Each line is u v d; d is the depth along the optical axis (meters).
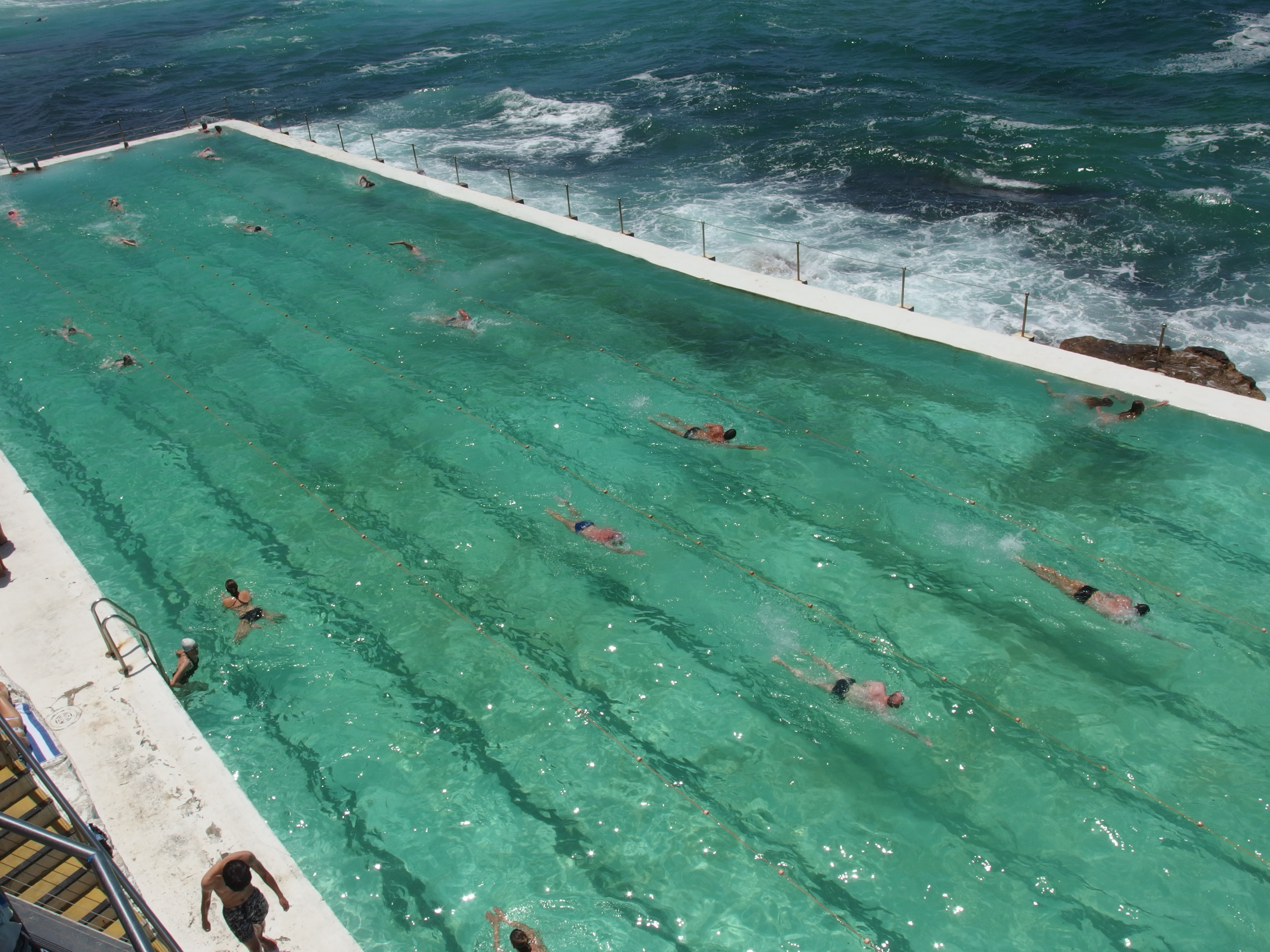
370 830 8.08
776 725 9.05
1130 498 11.77
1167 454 12.48
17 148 32.66
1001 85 32.53
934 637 9.97
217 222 21.92
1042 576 10.66
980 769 8.55
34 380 15.38
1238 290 18.50
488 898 7.51
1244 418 12.97
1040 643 9.83
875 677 9.55
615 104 32.72
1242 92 28.95
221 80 40.44
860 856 7.82
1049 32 37.81
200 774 8.12
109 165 26.47
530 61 40.00
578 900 7.50
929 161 25.50
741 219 22.70
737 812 8.23
